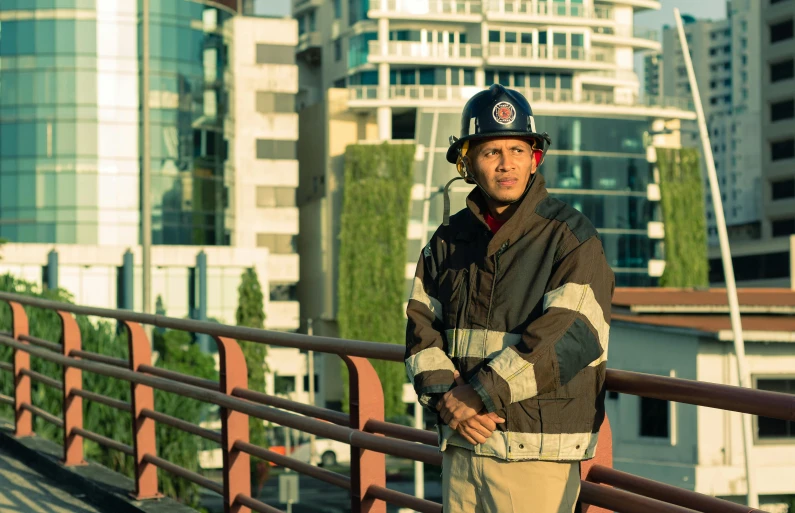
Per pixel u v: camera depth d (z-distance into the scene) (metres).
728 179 142.62
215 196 67.50
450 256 3.02
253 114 72.19
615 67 74.88
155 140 65.31
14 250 62.75
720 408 2.81
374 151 68.94
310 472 4.62
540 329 2.71
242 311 62.00
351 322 68.00
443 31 73.69
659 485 3.08
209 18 67.75
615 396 23.36
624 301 27.00
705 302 26.39
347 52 77.31
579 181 71.62
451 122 71.44
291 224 72.44
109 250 63.62
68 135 64.25
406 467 41.44
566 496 2.90
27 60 64.25
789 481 21.52
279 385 66.00
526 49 73.56
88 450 10.86
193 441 12.84
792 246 74.12
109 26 64.88
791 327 23.23
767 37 87.44
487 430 2.83
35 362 10.58
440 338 3.01
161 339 44.84
